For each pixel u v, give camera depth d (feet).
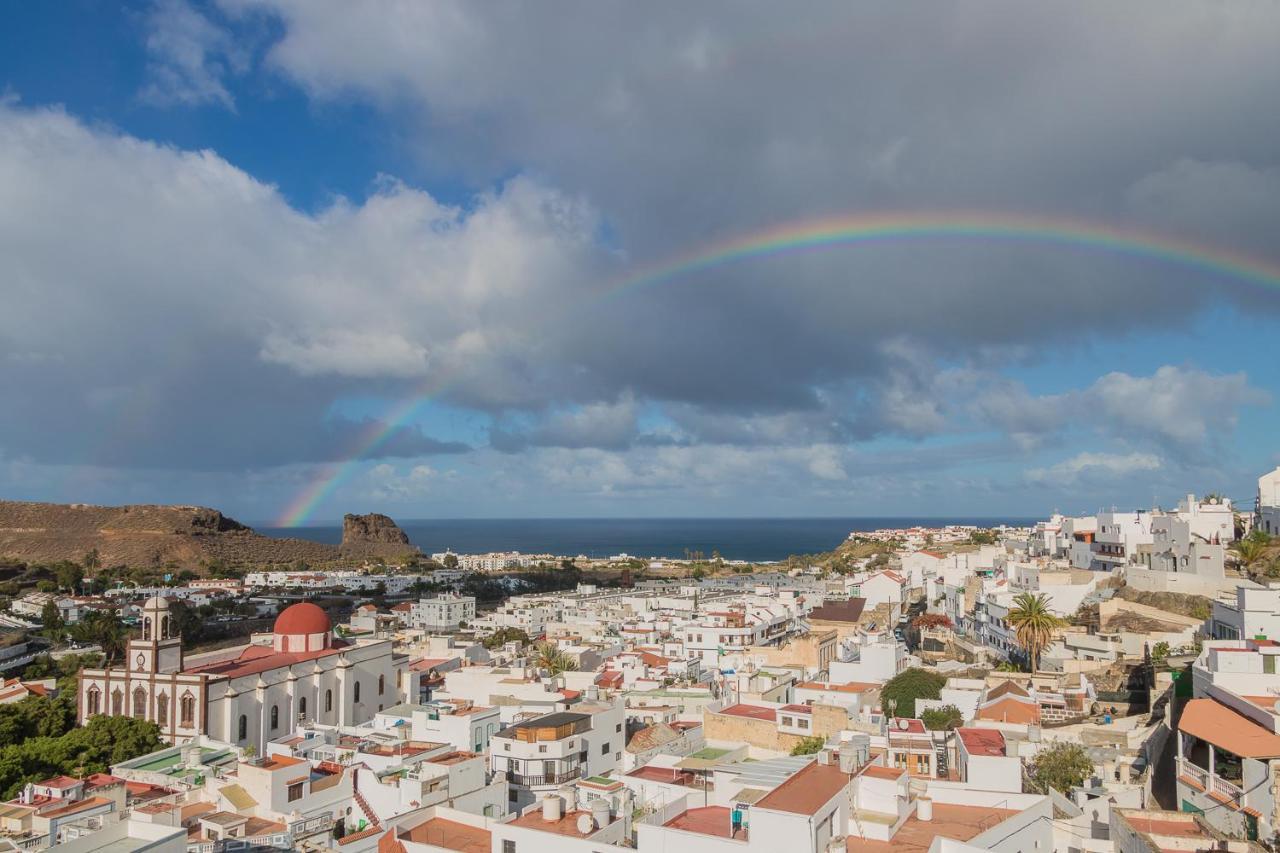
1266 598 348.79
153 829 206.80
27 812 256.73
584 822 208.74
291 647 517.96
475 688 441.27
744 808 205.57
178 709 430.61
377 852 226.79
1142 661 427.33
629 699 433.07
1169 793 255.09
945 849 193.16
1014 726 320.70
